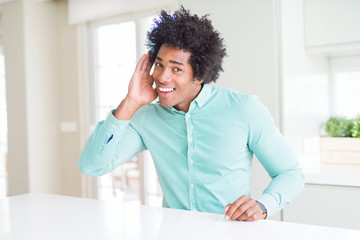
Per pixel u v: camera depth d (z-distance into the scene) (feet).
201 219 3.26
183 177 4.17
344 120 8.05
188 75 3.77
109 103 12.48
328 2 7.16
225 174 4.01
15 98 12.76
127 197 12.37
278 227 2.97
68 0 12.71
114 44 12.21
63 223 3.24
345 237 2.67
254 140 4.03
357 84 8.32
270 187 3.77
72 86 13.12
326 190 6.54
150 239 2.74
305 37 7.51
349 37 6.95
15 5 12.64
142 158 11.50
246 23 7.20
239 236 2.76
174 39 3.61
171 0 10.34
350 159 7.72
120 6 11.44
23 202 4.15
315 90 8.05
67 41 13.16
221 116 4.00
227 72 7.44
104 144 4.05
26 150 12.52
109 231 2.97
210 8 7.60
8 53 12.90
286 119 6.86
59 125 13.46
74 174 13.20
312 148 7.77
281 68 6.86
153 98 4.10
